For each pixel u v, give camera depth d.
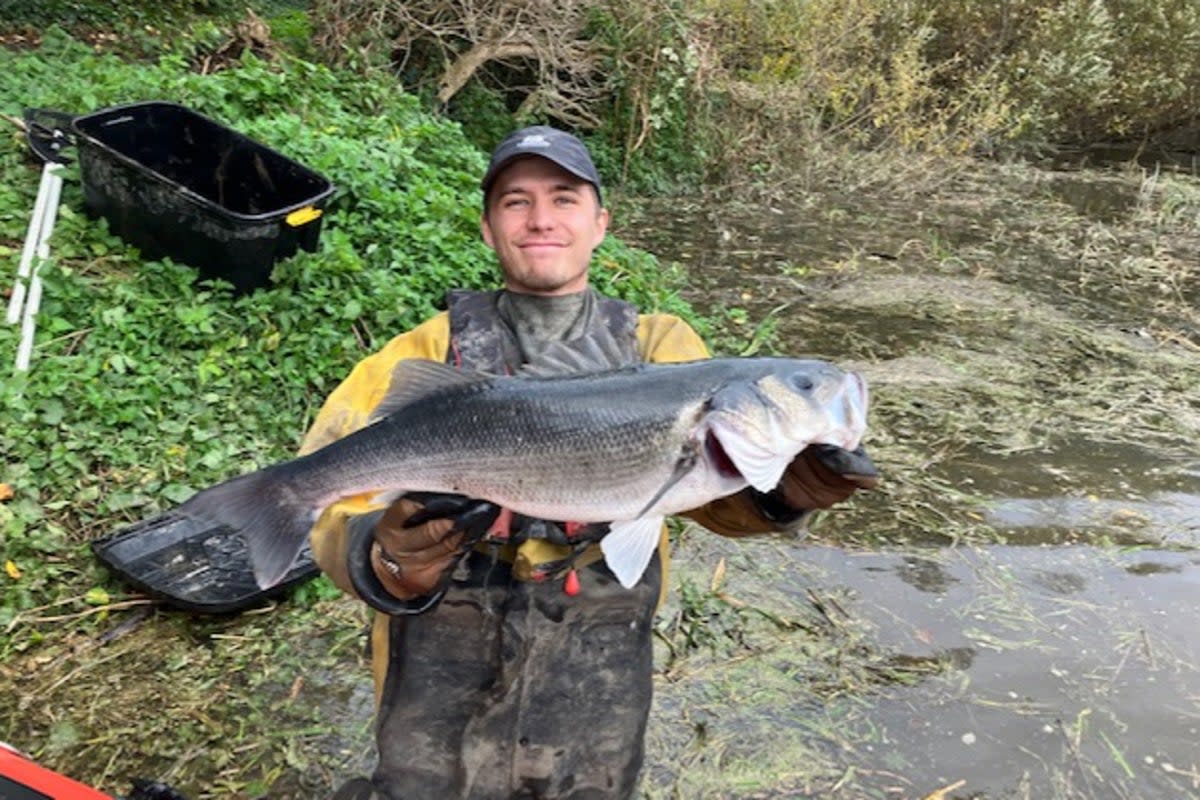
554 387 2.22
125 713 3.54
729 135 12.52
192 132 6.59
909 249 10.41
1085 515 5.31
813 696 3.84
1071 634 4.30
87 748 3.38
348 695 3.70
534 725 2.50
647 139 11.98
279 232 5.65
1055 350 7.68
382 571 2.17
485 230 2.62
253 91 7.90
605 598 2.47
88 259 5.77
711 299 8.38
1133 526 5.22
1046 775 3.50
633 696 2.55
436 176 7.79
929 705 3.82
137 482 4.55
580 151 2.53
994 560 4.84
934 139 14.34
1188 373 7.38
